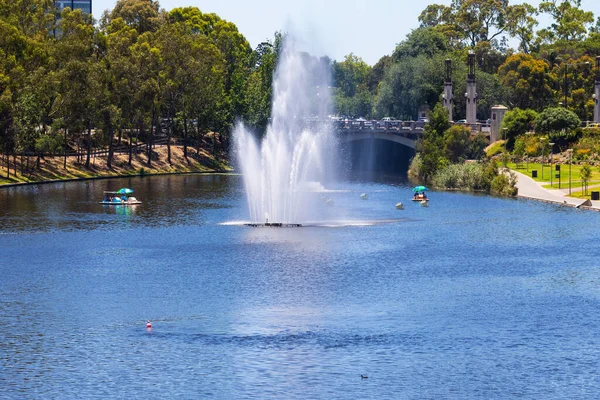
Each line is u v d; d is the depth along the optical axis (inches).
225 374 3740.2
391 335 4249.5
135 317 4503.0
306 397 3516.2
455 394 3560.5
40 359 3897.6
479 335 4256.9
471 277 5423.2
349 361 3892.7
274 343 4121.6
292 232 6939.0
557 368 3831.2
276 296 4931.1
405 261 5871.1
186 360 3892.7
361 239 6648.6
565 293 5036.9
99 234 6781.5
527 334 4276.6
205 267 5629.9
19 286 5123.0
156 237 6663.4
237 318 4493.1
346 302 4808.1
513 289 5123.0
